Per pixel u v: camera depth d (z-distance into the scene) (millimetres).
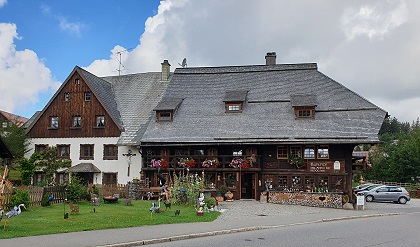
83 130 36469
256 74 39125
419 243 14234
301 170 31094
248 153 32344
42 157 32438
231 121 34312
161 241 13961
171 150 34344
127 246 13086
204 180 30797
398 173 64125
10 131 35938
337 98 34406
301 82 37031
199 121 34844
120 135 35562
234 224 17953
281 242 14164
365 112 32438
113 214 19609
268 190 30125
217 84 39094
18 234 13867
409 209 28672
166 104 36531
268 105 35344
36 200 22375
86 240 13328
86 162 36000
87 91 36906
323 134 31047
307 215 22391
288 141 30906
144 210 21781
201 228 16484
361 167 31531
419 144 65562
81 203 24609
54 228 15219
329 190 29938
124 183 34781
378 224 19500
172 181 32156
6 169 17000
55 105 37469
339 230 17219
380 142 29000
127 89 41281
